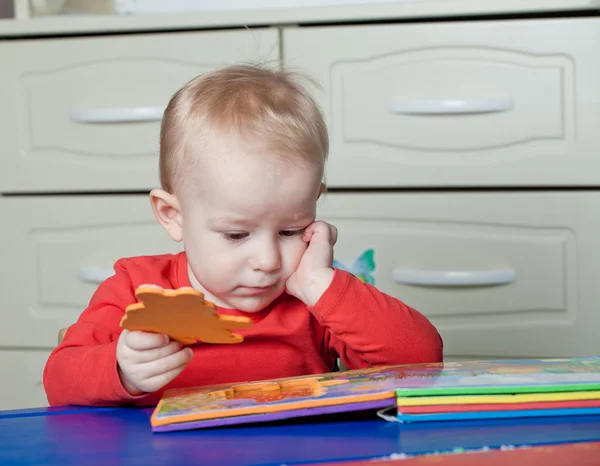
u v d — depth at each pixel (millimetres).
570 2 1426
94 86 1553
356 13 1466
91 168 1569
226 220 814
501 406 592
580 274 1476
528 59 1452
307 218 841
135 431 612
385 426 584
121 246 1567
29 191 1593
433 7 1451
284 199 810
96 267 1572
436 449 520
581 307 1480
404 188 1520
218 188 810
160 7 1798
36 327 1610
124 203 1560
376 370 706
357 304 877
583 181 1461
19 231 1599
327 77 1484
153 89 1534
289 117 844
